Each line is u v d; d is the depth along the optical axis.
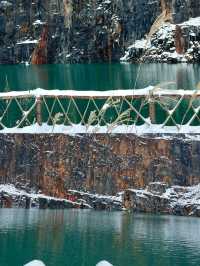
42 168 19.45
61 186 19.22
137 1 85.31
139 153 18.78
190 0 82.00
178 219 17.27
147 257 13.05
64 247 13.93
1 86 51.22
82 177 19.16
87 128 19.98
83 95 21.20
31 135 19.67
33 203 19.02
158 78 54.81
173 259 12.85
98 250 13.64
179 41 79.75
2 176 19.72
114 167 18.94
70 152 19.34
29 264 8.17
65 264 12.54
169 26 81.50
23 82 55.56
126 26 86.19
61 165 19.34
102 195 18.95
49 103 32.94
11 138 19.80
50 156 19.42
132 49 83.56
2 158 19.78
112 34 86.69
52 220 16.91
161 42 81.00
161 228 15.99
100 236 15.02
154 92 20.30
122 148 18.94
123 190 18.80
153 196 18.20
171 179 18.39
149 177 18.59
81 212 18.33
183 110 29.48
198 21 80.88
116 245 14.09
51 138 19.53
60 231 15.55
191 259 12.87
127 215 17.84
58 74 65.56
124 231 15.52
